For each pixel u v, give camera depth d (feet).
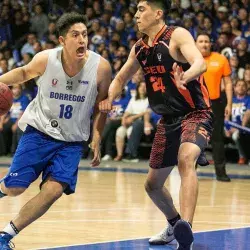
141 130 78.79
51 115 31.19
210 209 46.26
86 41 30.45
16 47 100.07
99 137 31.68
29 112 31.76
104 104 30.91
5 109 30.35
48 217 42.39
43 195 30.40
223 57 58.65
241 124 74.74
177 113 32.73
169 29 31.78
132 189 56.70
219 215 43.86
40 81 31.37
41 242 34.63
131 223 40.78
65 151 31.30
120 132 79.92
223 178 62.69
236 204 48.80
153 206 47.55
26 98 85.10
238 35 84.07
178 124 32.73
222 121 60.75
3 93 30.22
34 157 31.07
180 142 31.81
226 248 33.81
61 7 104.68
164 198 34.94
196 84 32.04
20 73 31.40
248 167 74.49
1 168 73.05
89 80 31.17
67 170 30.76
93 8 99.35
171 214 34.99
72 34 30.12
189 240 28.71
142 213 44.47
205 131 31.63
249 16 85.25
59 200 49.83
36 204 30.40
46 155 31.19
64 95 31.07
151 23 31.86
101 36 92.43
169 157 33.63
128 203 48.78
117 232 37.83
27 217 30.42
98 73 31.30
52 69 30.91
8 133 86.48
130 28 91.97
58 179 30.53
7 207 46.01
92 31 94.84
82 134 31.68
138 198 51.42
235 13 88.99
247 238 36.37
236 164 77.05
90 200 50.06
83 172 69.82
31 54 89.35
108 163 78.43
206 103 32.53
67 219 41.78
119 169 72.59
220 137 61.82
